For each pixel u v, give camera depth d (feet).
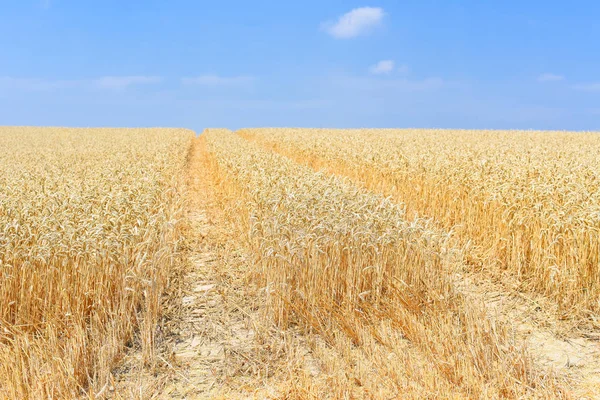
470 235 33.09
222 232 36.86
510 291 25.27
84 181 37.17
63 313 19.54
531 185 30.19
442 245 23.76
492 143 84.43
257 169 42.98
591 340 20.25
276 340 19.52
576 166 37.35
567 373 17.40
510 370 16.44
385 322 20.47
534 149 62.44
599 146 77.36
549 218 25.25
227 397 16.07
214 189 54.80
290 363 17.12
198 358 18.71
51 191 30.63
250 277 26.50
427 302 21.57
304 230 22.90
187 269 28.48
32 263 20.22
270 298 21.48
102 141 117.70
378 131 145.59
